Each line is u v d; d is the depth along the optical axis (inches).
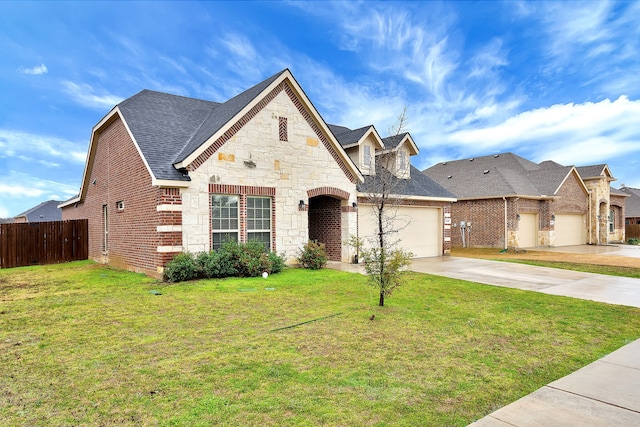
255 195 489.7
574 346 216.1
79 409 139.1
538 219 979.3
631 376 173.6
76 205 801.6
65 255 677.9
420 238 708.0
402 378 169.5
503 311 295.0
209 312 282.0
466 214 987.3
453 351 205.6
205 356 193.5
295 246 527.2
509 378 171.5
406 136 701.9
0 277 470.3
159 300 320.5
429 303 319.6
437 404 145.9
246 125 479.5
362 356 195.8
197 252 435.2
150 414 135.4
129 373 172.1
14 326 245.3
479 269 536.7
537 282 431.2
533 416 136.7
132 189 493.7
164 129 505.4
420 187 727.7
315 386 159.6
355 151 666.8
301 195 532.4
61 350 202.1
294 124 526.0
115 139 555.5
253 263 435.8
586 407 143.7
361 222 625.9
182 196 427.5
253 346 209.2
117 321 257.8
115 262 560.4
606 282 433.4
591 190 1098.7
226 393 152.4
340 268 522.9
